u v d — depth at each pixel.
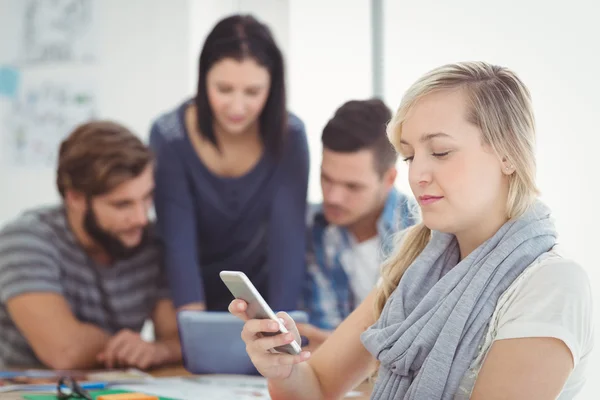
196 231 1.95
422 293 1.04
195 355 1.64
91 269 1.90
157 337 1.94
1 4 2.91
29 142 2.89
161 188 1.91
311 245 1.86
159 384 1.45
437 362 0.93
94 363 1.84
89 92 2.81
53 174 2.88
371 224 1.78
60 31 2.84
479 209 0.95
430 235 1.11
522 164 0.95
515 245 0.95
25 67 2.89
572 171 1.92
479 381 0.89
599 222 1.89
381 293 1.12
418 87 0.97
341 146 1.70
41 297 1.83
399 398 0.98
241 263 1.97
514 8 1.99
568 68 1.93
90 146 1.81
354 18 2.31
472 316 0.94
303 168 1.90
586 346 0.92
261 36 1.81
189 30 2.68
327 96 2.36
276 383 1.10
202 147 1.89
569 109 1.92
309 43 2.39
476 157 0.94
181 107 1.94
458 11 2.08
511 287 0.92
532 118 0.98
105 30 2.79
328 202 1.76
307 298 1.84
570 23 1.93
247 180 1.89
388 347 1.01
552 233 0.96
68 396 1.27
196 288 1.88
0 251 1.88
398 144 1.03
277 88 1.85
